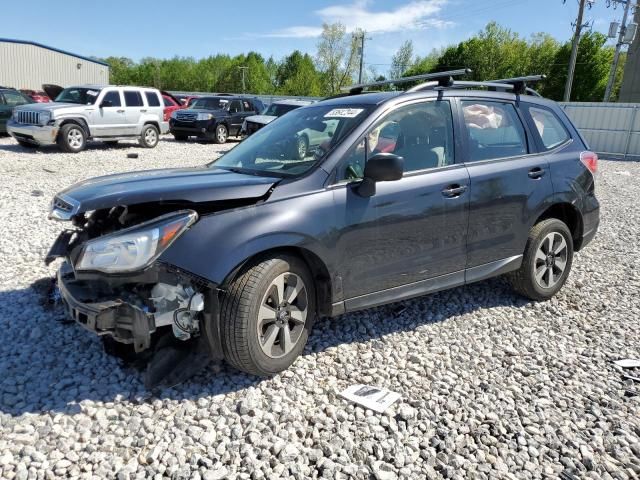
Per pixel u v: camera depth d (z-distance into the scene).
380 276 3.68
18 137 14.65
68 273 3.33
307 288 3.41
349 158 3.57
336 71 66.75
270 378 3.33
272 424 2.85
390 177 3.33
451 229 3.98
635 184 13.14
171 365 3.22
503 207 4.26
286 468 2.55
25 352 3.54
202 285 3.07
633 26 32.53
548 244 4.68
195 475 2.48
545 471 2.60
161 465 2.54
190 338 3.31
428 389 3.31
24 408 2.95
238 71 91.56
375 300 3.72
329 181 3.46
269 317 3.20
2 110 16.58
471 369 3.58
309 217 3.28
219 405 3.03
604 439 2.86
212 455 2.62
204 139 21.53
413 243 3.79
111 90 15.77
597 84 57.72
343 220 3.42
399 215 3.67
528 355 3.82
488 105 4.42
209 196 3.08
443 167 4.00
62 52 40.72
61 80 41.09
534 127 4.68
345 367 3.53
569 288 5.22
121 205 2.98
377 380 3.38
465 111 4.25
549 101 5.00
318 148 3.65
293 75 88.44
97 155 14.59
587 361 3.75
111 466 2.53
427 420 2.97
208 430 2.81
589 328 4.30
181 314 3.06
